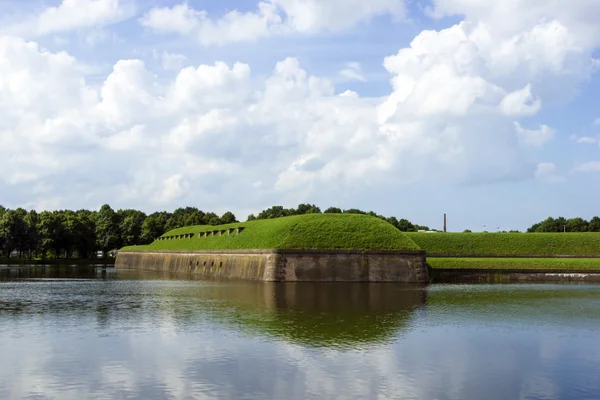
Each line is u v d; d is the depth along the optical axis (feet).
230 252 320.91
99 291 213.46
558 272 282.77
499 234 385.70
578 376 82.89
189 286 238.27
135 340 106.32
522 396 73.61
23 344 102.78
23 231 527.40
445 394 74.08
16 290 220.02
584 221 634.43
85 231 586.86
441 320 131.75
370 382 78.95
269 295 191.62
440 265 286.05
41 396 72.28
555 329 120.37
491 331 117.39
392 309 151.84
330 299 178.09
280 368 85.81
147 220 620.90
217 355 93.91
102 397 71.97
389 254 266.36
